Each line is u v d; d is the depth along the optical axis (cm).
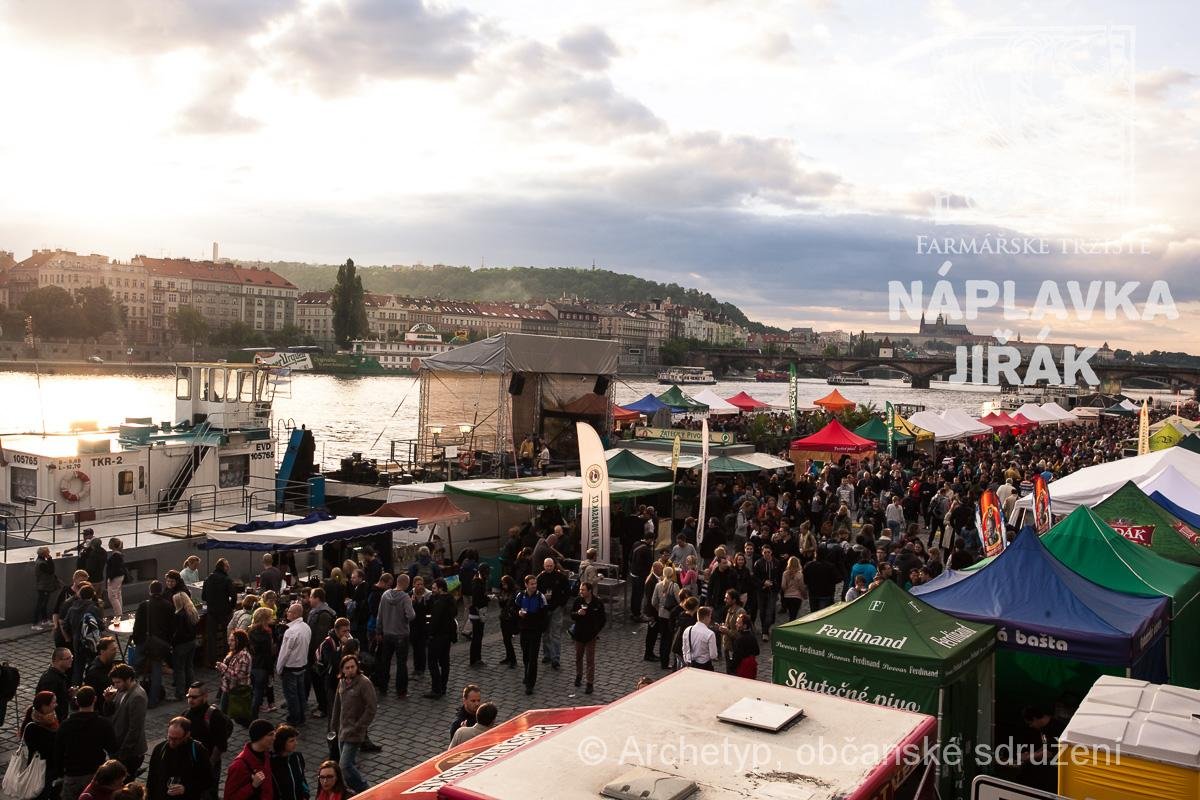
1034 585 1206
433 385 3891
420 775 683
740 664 1416
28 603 1986
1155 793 670
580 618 1589
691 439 3938
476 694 1090
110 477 2553
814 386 19938
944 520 2808
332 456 6356
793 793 546
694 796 539
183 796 931
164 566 2255
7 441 2631
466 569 1895
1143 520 1712
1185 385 10138
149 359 18038
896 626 1059
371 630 1612
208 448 2784
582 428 2133
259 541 1920
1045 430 6794
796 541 2294
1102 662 1089
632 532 2453
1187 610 1393
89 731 988
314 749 1324
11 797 1016
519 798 537
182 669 1518
